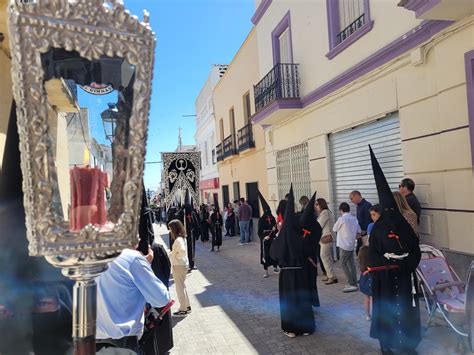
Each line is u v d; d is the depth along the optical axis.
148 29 1.13
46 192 1.04
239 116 16.75
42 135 1.02
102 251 1.11
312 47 9.26
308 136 9.85
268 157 12.94
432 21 5.36
